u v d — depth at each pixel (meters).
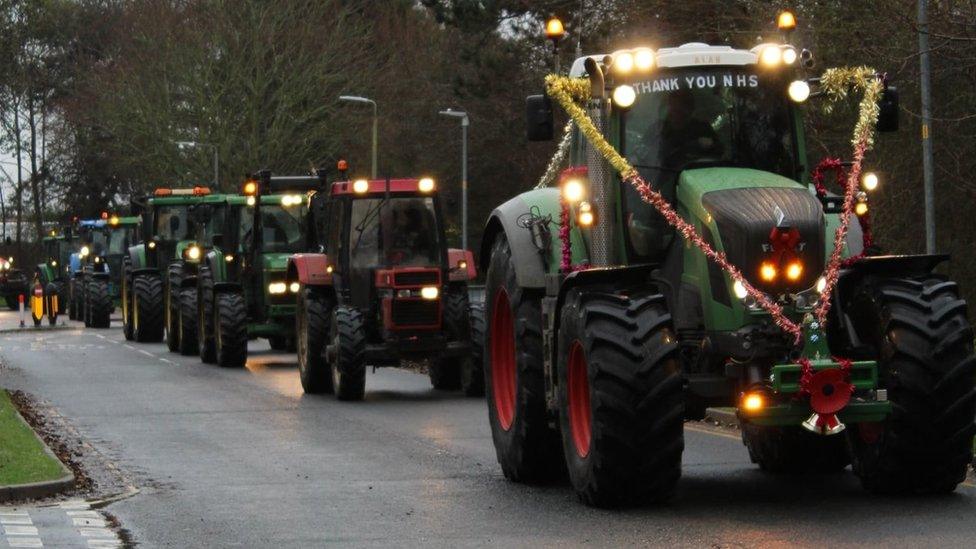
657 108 17.19
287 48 80.44
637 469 15.59
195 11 82.12
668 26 44.00
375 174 72.94
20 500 17.94
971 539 13.70
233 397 31.62
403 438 23.80
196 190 54.00
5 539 15.14
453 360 32.81
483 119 83.38
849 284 16.67
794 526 14.64
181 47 80.50
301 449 22.52
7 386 34.97
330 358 31.02
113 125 84.31
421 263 31.80
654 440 15.47
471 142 85.19
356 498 17.59
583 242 18.08
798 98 16.98
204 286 42.66
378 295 31.38
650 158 17.11
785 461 18.34
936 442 15.70
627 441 15.49
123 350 49.41
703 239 16.19
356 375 30.59
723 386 15.87
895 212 37.03
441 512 16.44
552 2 56.34
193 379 36.62
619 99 16.86
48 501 17.86
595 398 15.62
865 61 34.81
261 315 41.66
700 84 17.23
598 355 15.65
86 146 110.12
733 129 17.20
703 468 19.23
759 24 38.12
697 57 17.20
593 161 17.36
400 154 88.00
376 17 92.62
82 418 27.62
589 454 15.99
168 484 19.09
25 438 22.92
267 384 35.09
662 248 17.06
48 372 39.38
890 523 14.61
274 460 21.28
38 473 19.14
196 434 24.77
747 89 17.31
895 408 15.66
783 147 17.28
